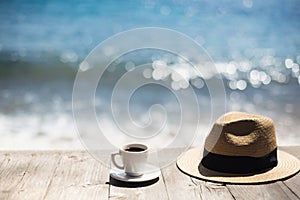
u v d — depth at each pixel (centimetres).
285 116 432
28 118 403
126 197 173
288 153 202
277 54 690
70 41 764
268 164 189
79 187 178
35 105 450
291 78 578
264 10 921
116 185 179
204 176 184
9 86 529
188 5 939
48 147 332
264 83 554
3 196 173
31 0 927
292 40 771
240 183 181
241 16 895
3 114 416
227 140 186
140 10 924
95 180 182
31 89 518
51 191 176
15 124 385
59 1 909
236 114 193
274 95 505
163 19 890
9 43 734
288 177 184
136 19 895
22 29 813
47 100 472
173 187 179
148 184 180
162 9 922
